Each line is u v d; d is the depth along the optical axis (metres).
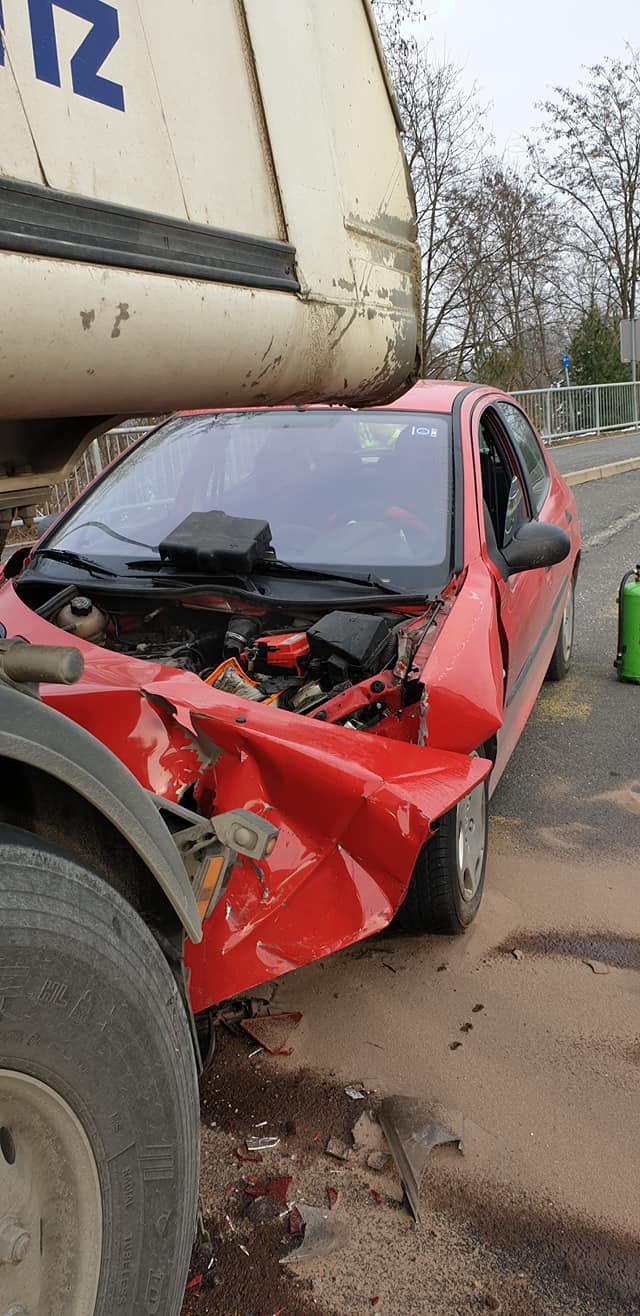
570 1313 2.04
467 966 3.26
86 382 1.47
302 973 3.23
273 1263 2.14
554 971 3.23
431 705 2.96
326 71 2.01
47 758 1.55
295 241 1.85
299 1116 2.58
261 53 1.82
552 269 34.34
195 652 3.50
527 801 4.69
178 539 3.62
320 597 3.48
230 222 1.70
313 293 1.89
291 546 3.80
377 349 2.14
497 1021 2.97
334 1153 2.44
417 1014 3.00
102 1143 1.57
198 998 2.35
